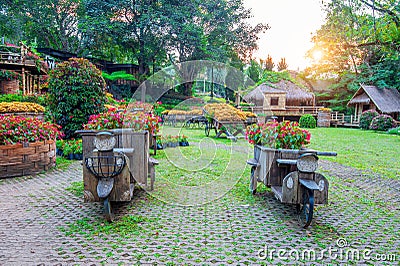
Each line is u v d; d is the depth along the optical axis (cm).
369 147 920
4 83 1226
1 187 402
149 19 2012
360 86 2056
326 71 2562
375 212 333
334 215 321
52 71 738
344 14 969
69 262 211
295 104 2152
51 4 2220
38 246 235
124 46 2353
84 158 289
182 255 225
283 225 288
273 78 2214
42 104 1065
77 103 719
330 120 2036
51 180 441
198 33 2094
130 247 236
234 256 225
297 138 348
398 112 1884
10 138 458
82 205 335
